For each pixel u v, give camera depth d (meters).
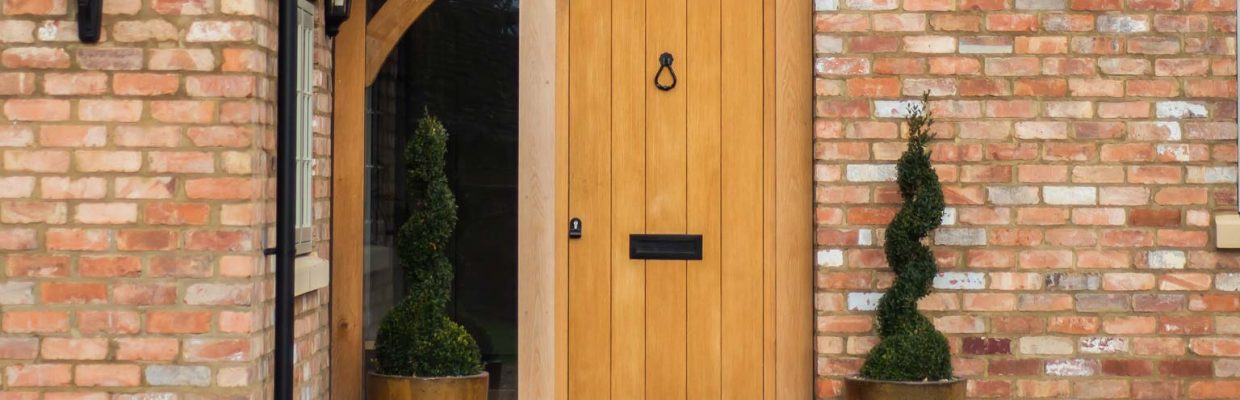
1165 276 5.52
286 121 4.91
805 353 5.77
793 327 5.77
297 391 5.21
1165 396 5.53
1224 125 5.51
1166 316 5.52
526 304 5.87
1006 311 5.54
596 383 5.86
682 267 5.83
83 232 4.64
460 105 5.98
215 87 4.65
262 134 4.78
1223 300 5.52
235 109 4.64
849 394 5.42
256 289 4.72
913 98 5.54
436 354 5.40
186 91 4.65
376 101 6.00
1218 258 5.52
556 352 5.86
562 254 5.86
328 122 5.80
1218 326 5.52
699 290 5.82
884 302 5.38
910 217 5.27
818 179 5.55
